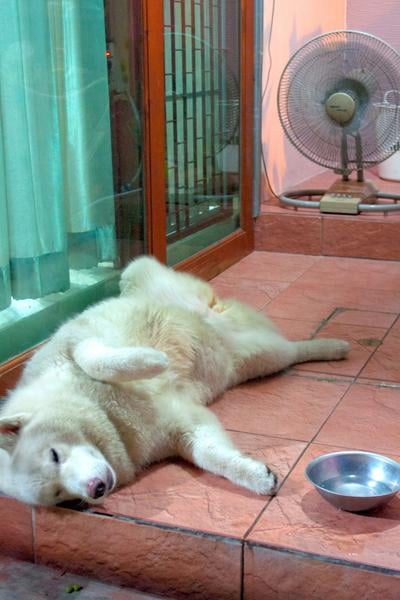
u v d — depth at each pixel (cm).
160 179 237
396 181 351
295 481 156
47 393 156
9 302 195
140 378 157
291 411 180
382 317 233
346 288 258
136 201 234
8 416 150
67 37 204
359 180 312
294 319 233
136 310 178
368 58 291
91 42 212
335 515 147
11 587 150
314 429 173
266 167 320
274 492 152
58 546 154
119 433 158
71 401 154
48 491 147
